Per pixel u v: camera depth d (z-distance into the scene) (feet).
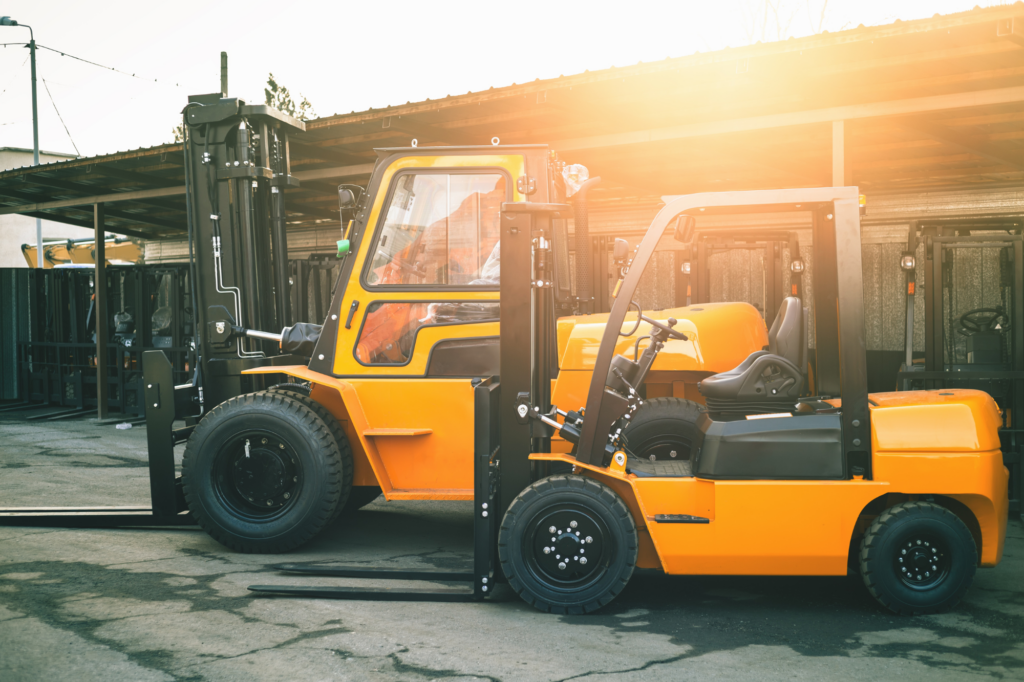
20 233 90.27
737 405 12.60
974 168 27.53
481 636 11.62
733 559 12.25
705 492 12.33
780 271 28.76
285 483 15.71
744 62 18.07
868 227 32.27
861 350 12.05
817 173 29.25
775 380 12.59
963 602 13.09
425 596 13.26
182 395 17.53
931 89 19.15
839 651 11.07
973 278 29.43
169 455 17.26
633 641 11.46
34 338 43.32
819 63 18.16
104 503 20.33
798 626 12.09
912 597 12.28
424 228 15.49
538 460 13.34
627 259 12.85
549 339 13.52
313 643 11.28
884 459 11.97
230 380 17.39
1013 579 14.35
